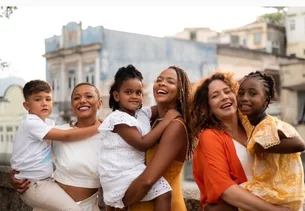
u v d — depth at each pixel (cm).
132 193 267
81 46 1453
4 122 1328
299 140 241
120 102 296
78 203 318
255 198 245
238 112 280
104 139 292
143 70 1447
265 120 248
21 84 1345
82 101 321
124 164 277
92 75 1434
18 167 332
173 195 283
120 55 1437
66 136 318
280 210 245
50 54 1515
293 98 1534
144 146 272
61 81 1489
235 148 262
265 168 251
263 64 1584
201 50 1522
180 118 278
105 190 286
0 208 482
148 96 1430
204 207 268
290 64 1566
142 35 1459
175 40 1492
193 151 288
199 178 272
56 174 328
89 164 315
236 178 258
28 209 459
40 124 325
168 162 267
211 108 273
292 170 248
